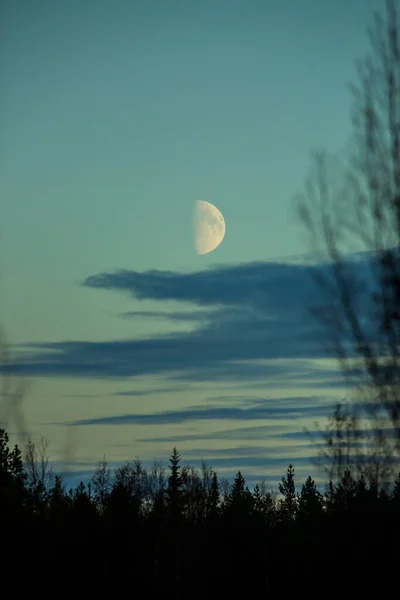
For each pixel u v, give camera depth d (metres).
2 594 106.62
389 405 59.44
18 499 100.56
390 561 78.06
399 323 56.88
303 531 153.38
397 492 74.75
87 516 193.38
